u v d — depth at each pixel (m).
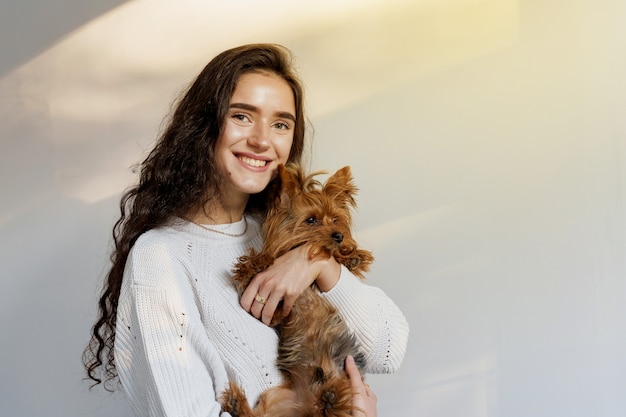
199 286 1.92
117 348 1.83
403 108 3.19
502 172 3.18
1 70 3.21
